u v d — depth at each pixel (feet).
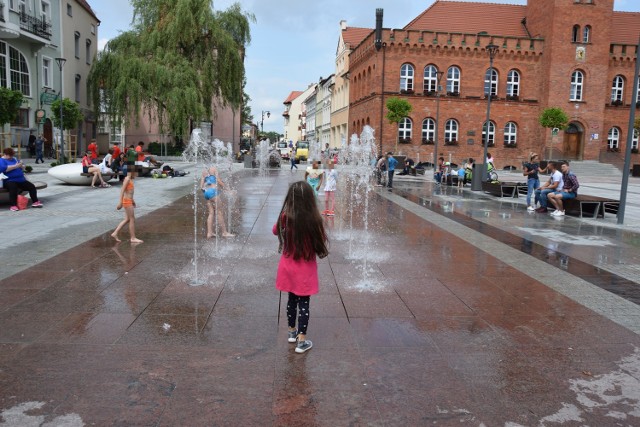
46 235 32.37
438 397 12.74
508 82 155.43
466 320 18.28
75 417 11.42
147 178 82.99
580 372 14.32
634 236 37.45
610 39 158.71
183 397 12.39
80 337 15.87
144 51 117.60
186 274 23.44
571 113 152.76
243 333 16.46
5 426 11.02
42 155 103.50
